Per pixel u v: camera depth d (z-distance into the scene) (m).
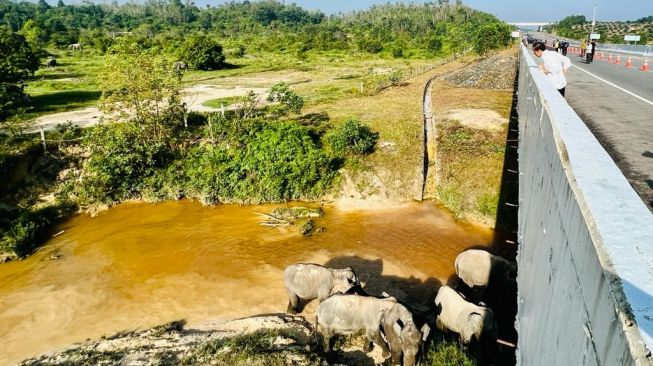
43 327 10.68
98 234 15.02
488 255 10.55
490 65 37.38
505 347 9.17
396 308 8.76
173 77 19.67
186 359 8.95
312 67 44.34
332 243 13.85
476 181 16.02
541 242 4.25
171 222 15.66
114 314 11.05
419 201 16.36
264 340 9.52
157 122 18.89
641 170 5.68
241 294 11.62
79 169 18.16
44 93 29.81
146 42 53.66
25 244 14.06
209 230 14.95
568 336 2.67
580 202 2.54
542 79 6.89
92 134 18.08
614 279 1.80
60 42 64.12
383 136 19.72
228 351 9.06
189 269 12.77
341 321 9.18
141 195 17.59
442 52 50.91
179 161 18.06
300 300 11.27
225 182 17.02
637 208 2.33
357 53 54.91
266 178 16.84
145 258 13.40
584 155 3.17
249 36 79.38
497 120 20.52
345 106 24.80
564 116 4.25
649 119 8.42
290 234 14.47
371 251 13.34
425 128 20.91
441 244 13.59
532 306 4.61
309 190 17.05
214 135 19.11
